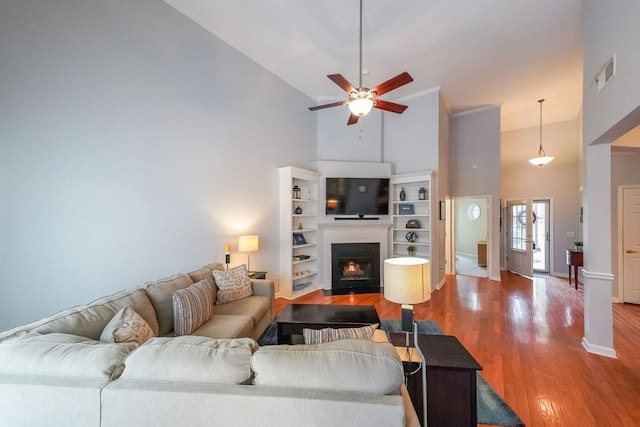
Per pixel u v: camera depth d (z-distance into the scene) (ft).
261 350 3.84
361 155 17.71
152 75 10.04
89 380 3.67
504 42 12.00
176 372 3.65
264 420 3.37
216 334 7.48
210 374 3.63
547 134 21.45
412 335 6.11
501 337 10.08
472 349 9.19
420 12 10.28
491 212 18.97
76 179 8.45
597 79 8.32
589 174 9.14
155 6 10.06
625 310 12.71
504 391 7.00
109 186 9.07
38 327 4.81
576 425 5.92
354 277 17.02
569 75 14.78
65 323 5.17
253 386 3.54
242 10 10.65
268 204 14.51
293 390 3.45
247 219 13.48
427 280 5.53
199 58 11.46
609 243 8.84
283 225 14.94
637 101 6.08
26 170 7.68
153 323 7.05
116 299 6.57
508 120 21.11
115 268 9.22
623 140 10.75
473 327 10.99
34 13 7.64
